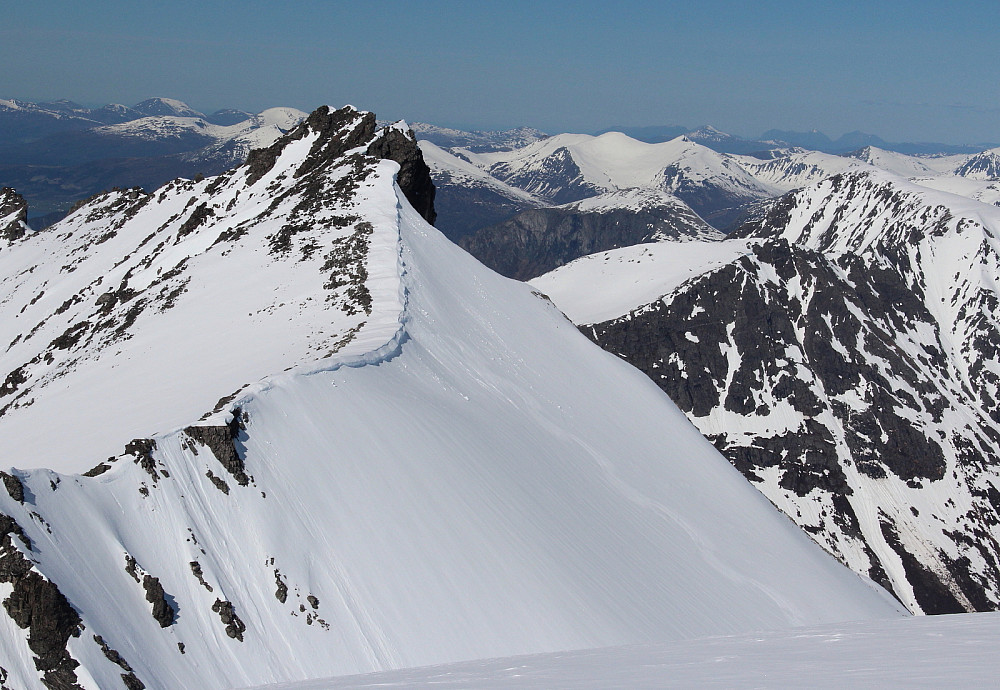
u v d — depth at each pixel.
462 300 86.25
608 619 48.19
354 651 39.38
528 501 56.81
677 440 87.25
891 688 16.27
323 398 53.25
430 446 55.16
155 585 36.03
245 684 35.66
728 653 22.36
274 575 40.56
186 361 70.75
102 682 30.92
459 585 45.00
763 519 81.31
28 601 31.50
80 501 36.84
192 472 42.19
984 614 24.61
